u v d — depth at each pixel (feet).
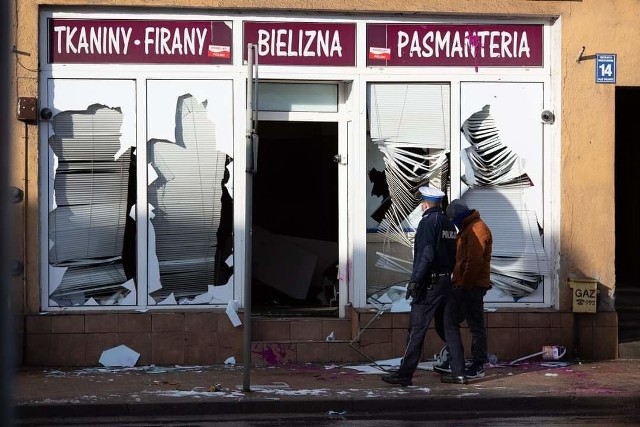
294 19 35.17
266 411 27.61
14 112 33.40
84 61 34.42
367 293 35.88
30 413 26.84
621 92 43.96
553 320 35.42
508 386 30.19
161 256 34.86
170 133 34.81
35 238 33.71
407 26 35.81
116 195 34.68
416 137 35.99
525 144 36.29
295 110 36.19
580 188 35.78
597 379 31.53
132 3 34.09
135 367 33.81
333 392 29.07
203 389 29.53
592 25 35.73
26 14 33.53
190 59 34.83
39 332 33.55
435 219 29.89
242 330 34.50
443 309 30.76
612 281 35.83
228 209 35.14
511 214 36.24
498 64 36.14
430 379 31.50
